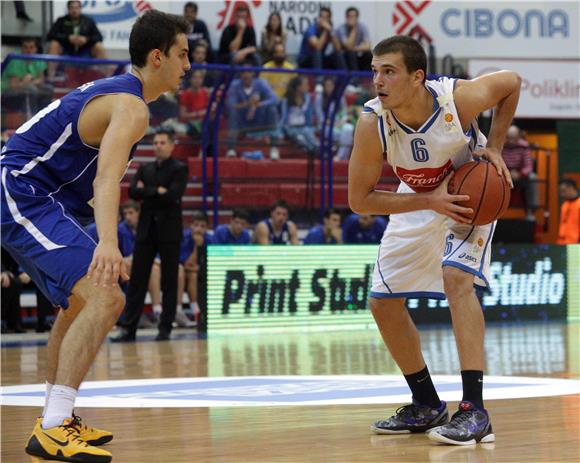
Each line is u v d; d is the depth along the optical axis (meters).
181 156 23.83
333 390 11.80
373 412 9.90
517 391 11.42
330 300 22.50
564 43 32.12
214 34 28.42
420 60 8.06
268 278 21.88
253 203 24.47
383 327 9.02
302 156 24.64
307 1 29.47
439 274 8.98
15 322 22.17
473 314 8.44
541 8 31.86
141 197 19.80
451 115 8.20
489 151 8.55
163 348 18.23
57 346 8.12
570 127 32.62
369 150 8.42
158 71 7.84
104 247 7.04
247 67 23.31
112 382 12.98
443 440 7.97
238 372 14.08
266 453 7.62
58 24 26.03
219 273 21.48
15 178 7.68
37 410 10.42
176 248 20.02
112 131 7.33
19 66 21.39
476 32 31.33
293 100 24.23
